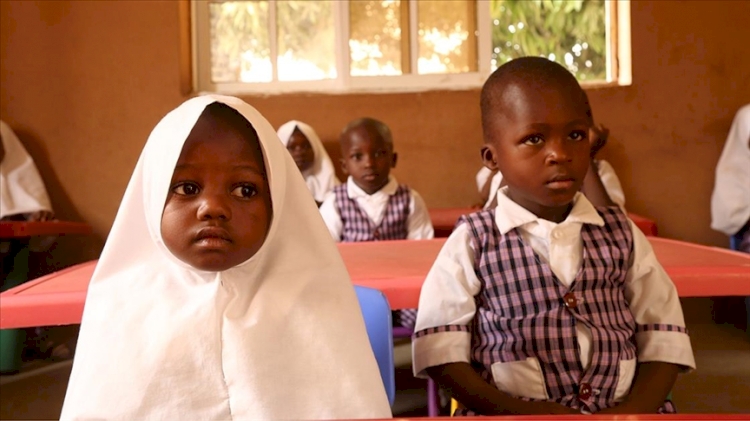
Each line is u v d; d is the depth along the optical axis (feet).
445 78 11.23
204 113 2.82
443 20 11.24
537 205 3.77
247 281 2.97
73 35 10.87
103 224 10.94
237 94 11.23
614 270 3.68
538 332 3.56
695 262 3.99
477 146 10.72
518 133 3.52
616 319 3.62
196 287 2.94
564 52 10.34
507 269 3.71
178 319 2.82
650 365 3.60
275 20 11.52
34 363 7.38
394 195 9.56
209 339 2.77
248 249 2.78
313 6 11.48
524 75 3.57
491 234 3.82
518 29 10.97
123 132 10.93
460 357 3.68
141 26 10.87
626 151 5.77
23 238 8.42
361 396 2.79
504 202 3.85
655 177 5.45
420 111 10.81
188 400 2.70
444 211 9.99
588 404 3.41
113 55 10.89
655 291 3.70
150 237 3.04
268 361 2.77
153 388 2.69
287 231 3.06
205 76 11.57
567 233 3.68
